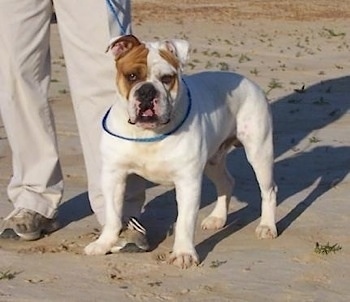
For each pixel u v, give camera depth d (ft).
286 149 34.73
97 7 22.04
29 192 23.75
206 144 22.02
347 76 53.88
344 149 34.55
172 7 101.19
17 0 22.52
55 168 23.85
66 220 25.21
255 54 65.57
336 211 26.22
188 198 21.66
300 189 28.76
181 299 19.56
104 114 22.61
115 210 22.20
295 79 52.70
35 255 22.47
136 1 104.94
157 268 21.49
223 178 24.80
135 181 22.97
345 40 76.07
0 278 20.74
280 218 25.59
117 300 19.47
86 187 28.71
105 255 22.35
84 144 23.24
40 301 19.40
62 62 57.98
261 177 24.17
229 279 20.79
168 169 21.44
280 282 20.63
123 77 20.72
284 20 92.94
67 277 20.92
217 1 108.88
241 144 25.16
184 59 20.74
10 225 23.43
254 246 23.22
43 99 23.48
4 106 23.48
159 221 25.20
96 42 22.25
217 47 69.67
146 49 20.67
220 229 24.66
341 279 20.89
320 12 100.22
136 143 21.17
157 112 20.15
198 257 21.91
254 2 108.47
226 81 23.54
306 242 23.50
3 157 32.99
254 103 23.97
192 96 21.93
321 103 44.47
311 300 19.61
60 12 22.50
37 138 23.63
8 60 22.94
